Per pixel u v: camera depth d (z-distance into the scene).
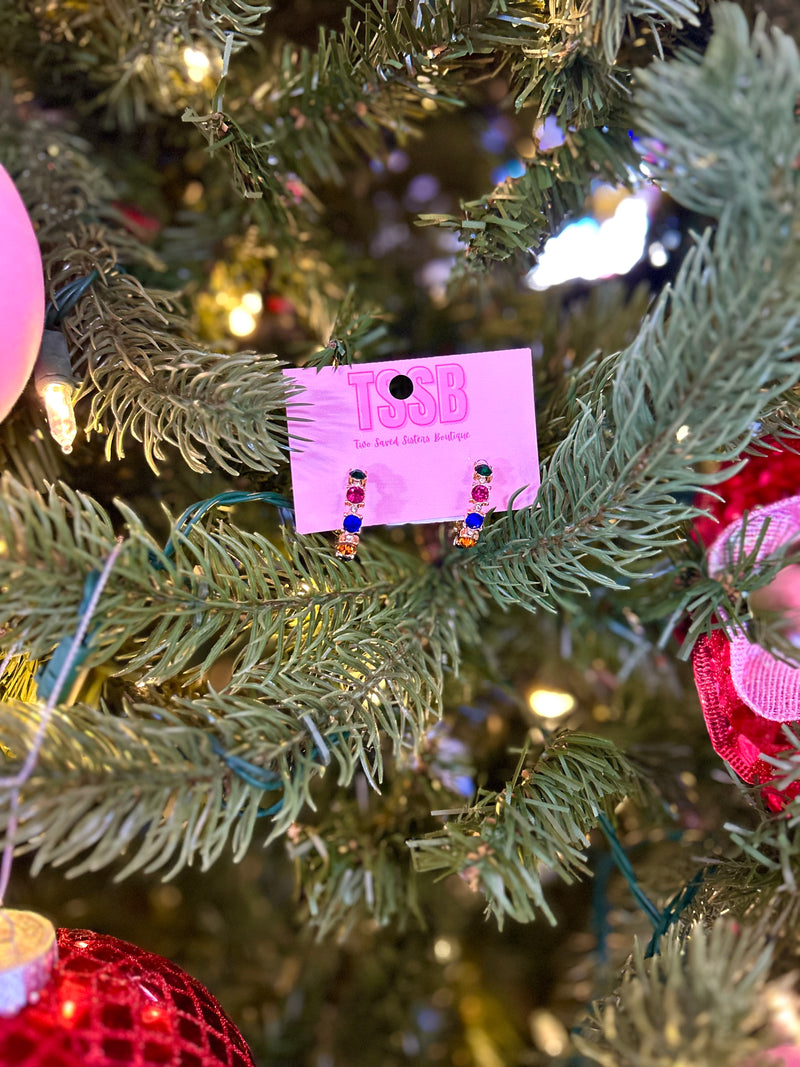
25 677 0.31
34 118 0.36
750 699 0.29
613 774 0.29
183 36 0.32
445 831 0.27
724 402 0.23
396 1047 0.43
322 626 0.30
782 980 0.23
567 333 0.39
